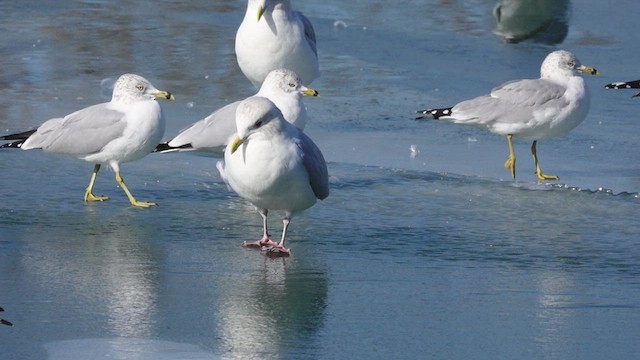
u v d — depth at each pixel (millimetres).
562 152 17141
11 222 13180
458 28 24453
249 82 20406
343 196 14680
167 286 11148
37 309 10406
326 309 10625
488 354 9609
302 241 12828
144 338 9805
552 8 25703
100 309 10461
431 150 17109
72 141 13969
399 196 14758
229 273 11617
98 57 21703
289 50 17766
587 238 13172
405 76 21203
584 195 14977
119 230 13039
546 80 16125
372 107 19266
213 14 25422
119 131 13852
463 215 14031
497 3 26312
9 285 11047
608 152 17109
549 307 10789
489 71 21578
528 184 15469
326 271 11758
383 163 16359
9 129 17094
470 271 11867
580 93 15961
